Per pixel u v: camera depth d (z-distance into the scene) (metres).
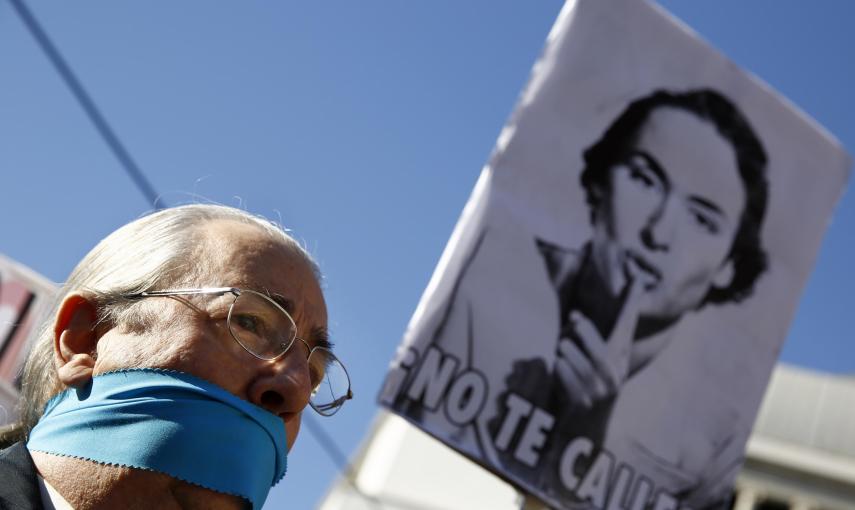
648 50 5.50
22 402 2.33
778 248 5.94
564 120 5.14
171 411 2.13
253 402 2.21
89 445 2.10
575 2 5.28
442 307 4.59
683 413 5.37
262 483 2.19
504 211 4.85
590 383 4.98
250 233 2.40
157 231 2.37
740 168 5.82
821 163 6.20
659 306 5.34
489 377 4.62
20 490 2.05
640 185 5.36
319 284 2.48
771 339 5.82
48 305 2.40
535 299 4.85
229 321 2.24
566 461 4.84
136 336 2.22
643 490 5.14
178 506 2.10
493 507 9.37
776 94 6.05
